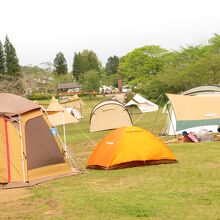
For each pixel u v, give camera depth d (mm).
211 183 9859
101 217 7727
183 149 15383
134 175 11359
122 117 27453
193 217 7391
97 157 12758
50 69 100562
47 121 12234
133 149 12484
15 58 74312
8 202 9422
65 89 96625
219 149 14883
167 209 7945
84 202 8852
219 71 43000
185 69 46000
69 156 14781
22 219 7961
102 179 11164
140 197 8953
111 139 12844
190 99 19641
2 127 11406
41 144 11766
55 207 8656
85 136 24500
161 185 9984
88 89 81625
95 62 112812
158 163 12633
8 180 11180
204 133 17781
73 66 111062
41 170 11578
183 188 9547
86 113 48219
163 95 20656
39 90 73062
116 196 9172
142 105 41156
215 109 19172
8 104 11750
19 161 11328
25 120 11648
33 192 10219
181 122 18906
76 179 11414
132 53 68375
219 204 8125
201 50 53219
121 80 93125
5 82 48906
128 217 7617
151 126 27047
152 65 67125
